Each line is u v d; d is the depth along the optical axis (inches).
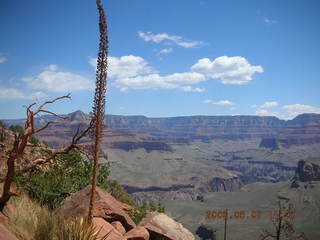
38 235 249.9
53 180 428.8
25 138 267.3
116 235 365.1
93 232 250.8
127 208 571.2
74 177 509.4
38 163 286.7
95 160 236.8
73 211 403.9
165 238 438.9
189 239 458.9
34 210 316.2
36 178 402.3
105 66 227.3
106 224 379.9
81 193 438.6
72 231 248.7
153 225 452.8
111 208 425.7
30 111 265.6
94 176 237.9
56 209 406.0
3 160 305.4
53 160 448.5
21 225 265.9
